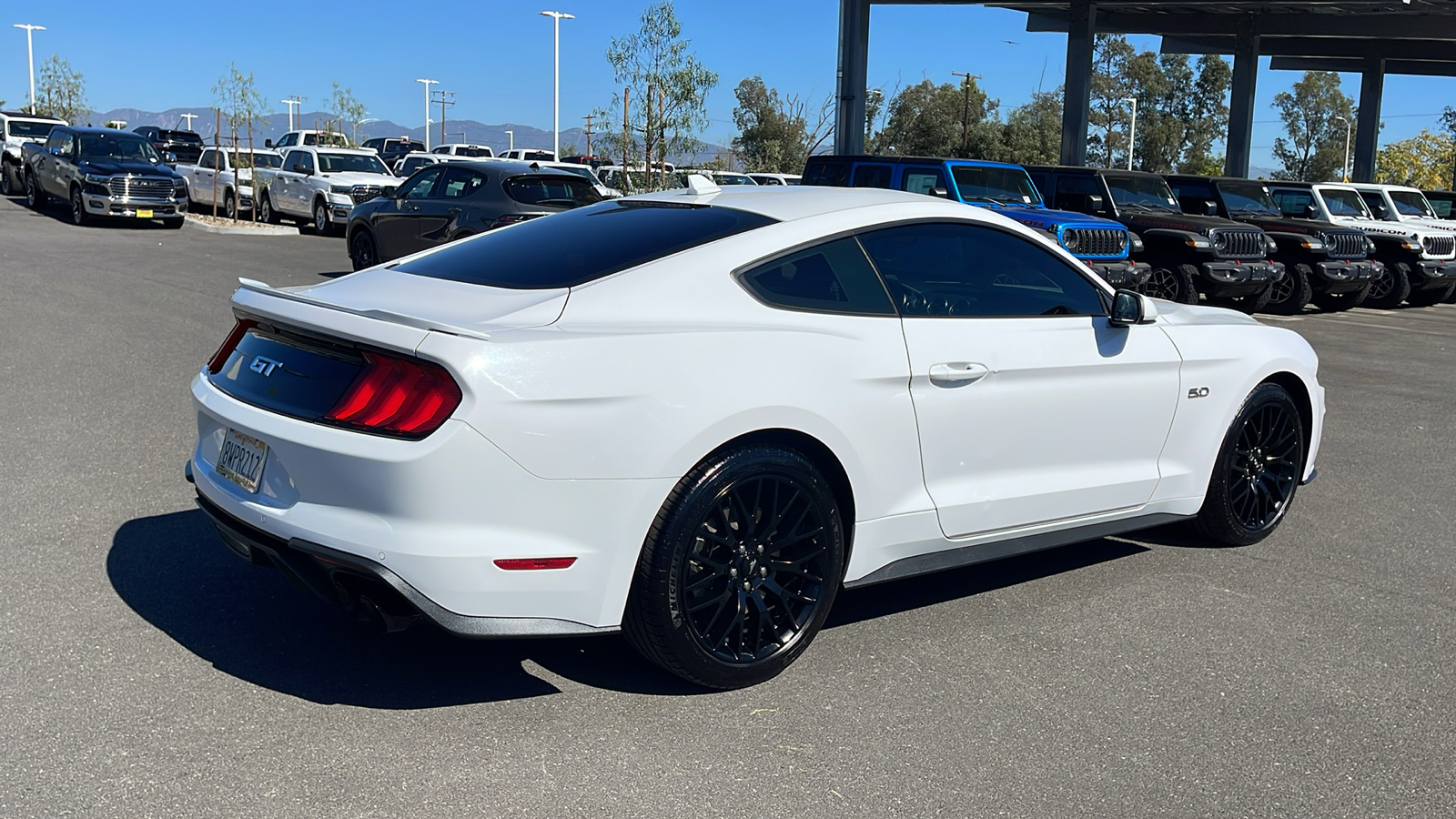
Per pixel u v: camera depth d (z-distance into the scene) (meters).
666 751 3.18
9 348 9.28
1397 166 78.44
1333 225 17.83
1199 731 3.40
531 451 3.10
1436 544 5.39
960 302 4.10
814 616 3.70
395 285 3.77
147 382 8.13
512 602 3.17
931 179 14.50
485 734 3.24
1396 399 9.68
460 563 3.07
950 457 3.99
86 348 9.42
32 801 2.81
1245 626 4.26
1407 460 7.26
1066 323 4.33
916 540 3.97
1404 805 3.02
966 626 4.19
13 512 5.09
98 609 4.04
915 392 3.83
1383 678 3.82
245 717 3.29
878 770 3.11
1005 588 4.63
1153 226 15.63
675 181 19.56
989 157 60.72
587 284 3.50
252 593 4.25
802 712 3.45
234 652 3.73
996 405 4.07
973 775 3.10
